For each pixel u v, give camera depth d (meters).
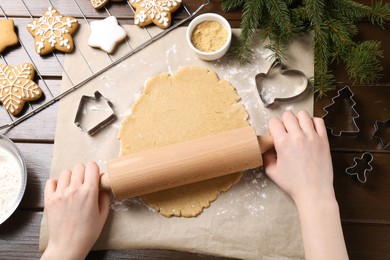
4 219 0.64
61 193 0.63
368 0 0.72
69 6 0.75
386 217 0.66
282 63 0.70
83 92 0.71
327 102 0.70
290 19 0.68
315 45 0.66
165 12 0.72
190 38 0.70
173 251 0.66
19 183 0.67
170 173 0.62
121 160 0.63
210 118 0.69
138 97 0.70
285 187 0.63
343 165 0.68
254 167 0.63
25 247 0.67
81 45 0.72
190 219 0.66
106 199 0.65
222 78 0.71
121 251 0.67
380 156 0.68
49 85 0.72
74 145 0.69
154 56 0.72
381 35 0.72
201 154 0.62
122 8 0.74
